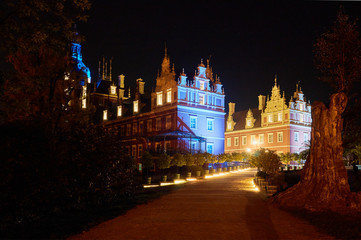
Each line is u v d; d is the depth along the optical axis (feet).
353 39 46.24
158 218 35.50
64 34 38.52
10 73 44.45
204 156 124.16
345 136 48.73
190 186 76.89
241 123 241.35
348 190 40.42
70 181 36.76
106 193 43.88
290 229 29.91
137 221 33.94
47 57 46.73
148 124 161.89
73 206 39.19
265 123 215.72
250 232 28.84
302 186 43.52
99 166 41.16
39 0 34.09
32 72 45.19
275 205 43.39
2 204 28.07
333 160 41.78
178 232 28.94
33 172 29.45
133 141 172.24
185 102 143.74
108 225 32.04
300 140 202.28
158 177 112.68
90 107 54.60
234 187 72.54
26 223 30.58
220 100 159.74
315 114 44.27
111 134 46.88
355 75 46.32
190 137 135.44
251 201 48.88
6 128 28.78
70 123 45.42
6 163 26.91
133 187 52.95
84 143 39.75
